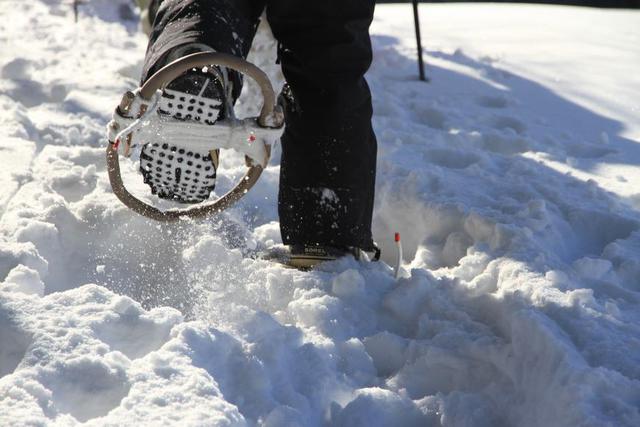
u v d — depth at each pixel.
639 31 14.38
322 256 6.32
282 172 6.40
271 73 9.68
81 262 6.33
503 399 4.93
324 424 4.84
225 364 4.89
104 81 10.71
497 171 8.11
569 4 26.91
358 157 6.26
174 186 5.77
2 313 4.84
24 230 6.12
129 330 4.95
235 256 6.23
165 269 6.27
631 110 10.36
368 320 5.74
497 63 12.23
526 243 6.30
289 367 5.05
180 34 5.66
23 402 4.17
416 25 11.27
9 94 10.09
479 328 5.46
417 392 5.20
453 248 6.73
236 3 5.99
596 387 4.55
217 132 5.55
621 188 7.71
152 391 4.37
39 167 7.57
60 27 15.12
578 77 11.55
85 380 4.46
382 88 10.92
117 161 5.79
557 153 8.75
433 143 8.80
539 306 5.46
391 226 7.38
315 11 6.00
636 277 6.25
